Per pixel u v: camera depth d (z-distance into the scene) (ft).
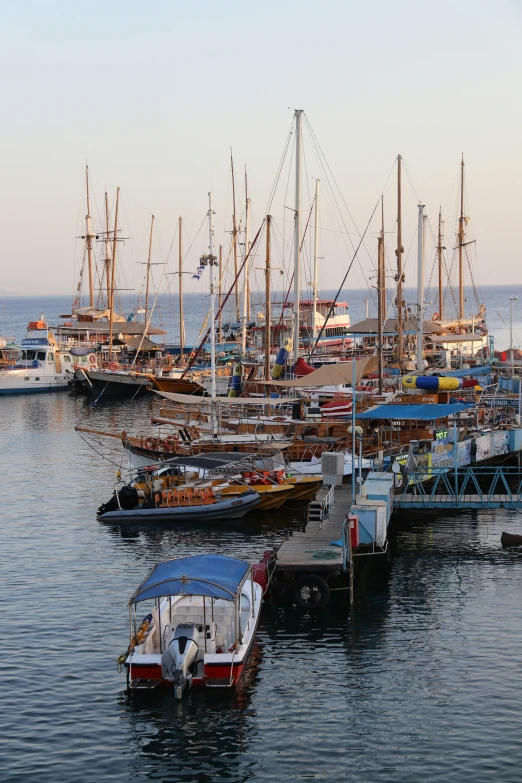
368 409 197.88
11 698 96.89
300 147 255.09
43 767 84.58
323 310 430.61
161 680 97.81
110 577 134.31
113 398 387.55
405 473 157.99
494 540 150.20
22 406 363.35
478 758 84.74
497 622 115.24
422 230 264.72
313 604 120.67
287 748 87.30
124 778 82.99
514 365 265.54
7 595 126.93
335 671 102.58
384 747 86.89
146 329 424.05
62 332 459.32
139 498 169.89
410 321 360.28
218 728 90.84
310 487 173.68
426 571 135.03
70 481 205.57
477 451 184.75
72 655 107.24
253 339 415.85
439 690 97.55
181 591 100.17
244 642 102.53
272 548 141.90
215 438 198.29
